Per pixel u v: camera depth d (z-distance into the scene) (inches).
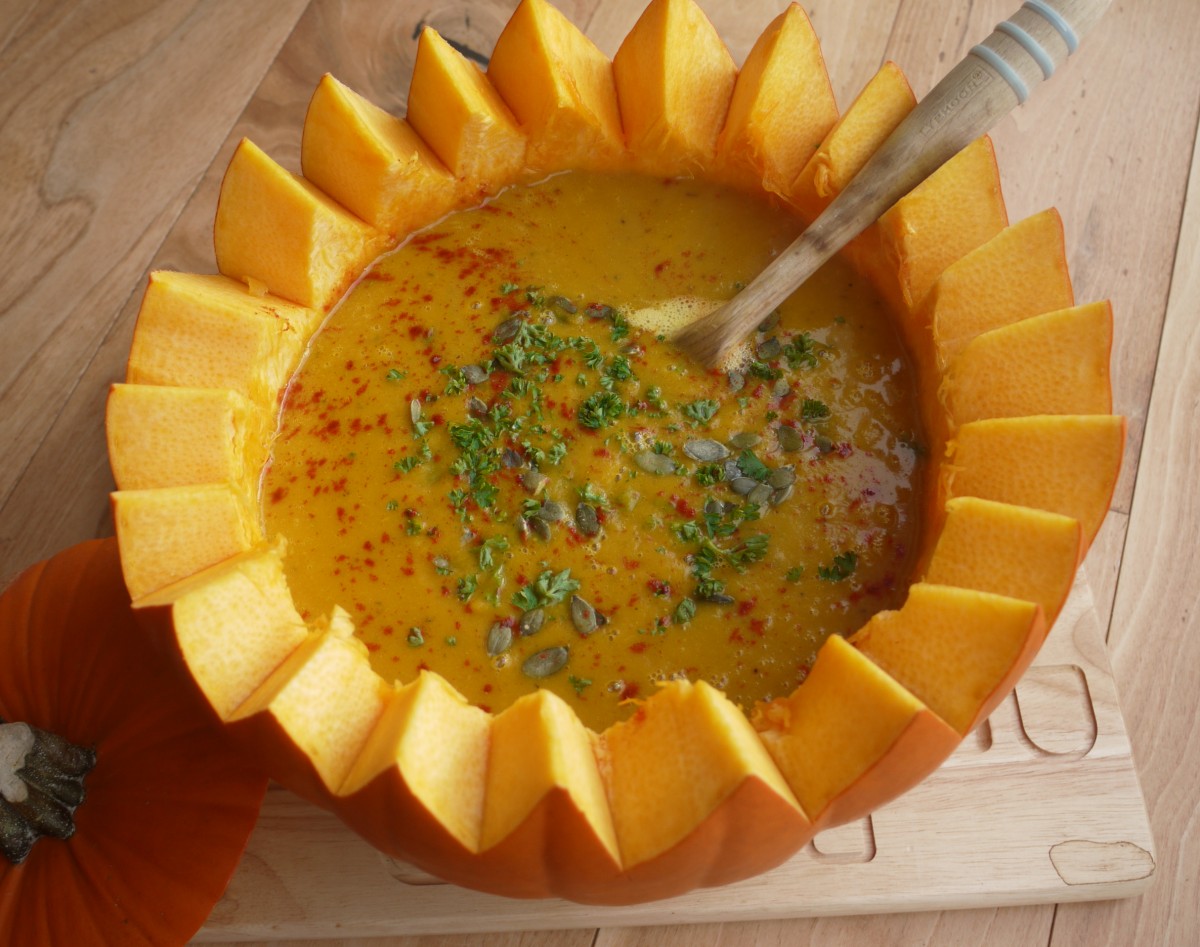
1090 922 19.0
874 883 18.5
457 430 18.9
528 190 20.6
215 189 22.9
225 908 18.4
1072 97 23.7
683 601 18.1
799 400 19.1
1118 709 19.3
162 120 23.4
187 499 17.1
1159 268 22.7
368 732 16.4
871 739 15.9
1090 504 17.0
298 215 18.9
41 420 21.4
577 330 19.6
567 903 18.5
